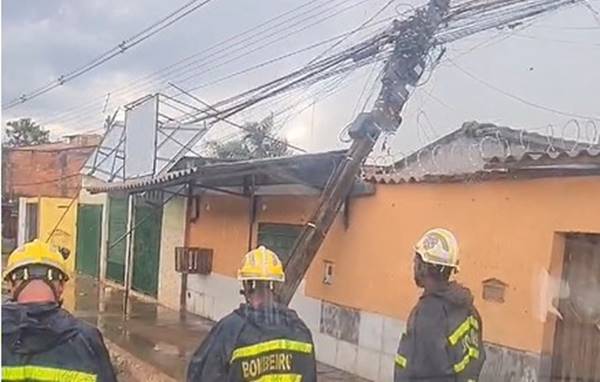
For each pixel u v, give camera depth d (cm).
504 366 442
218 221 682
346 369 548
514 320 452
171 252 728
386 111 432
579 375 423
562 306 436
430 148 476
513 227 459
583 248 424
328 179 539
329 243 570
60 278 177
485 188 470
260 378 229
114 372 202
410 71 402
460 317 260
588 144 374
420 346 253
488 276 468
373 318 541
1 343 151
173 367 477
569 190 430
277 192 598
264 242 606
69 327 170
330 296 562
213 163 484
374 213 554
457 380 252
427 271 266
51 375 160
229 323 234
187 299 696
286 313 245
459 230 487
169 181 593
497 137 422
